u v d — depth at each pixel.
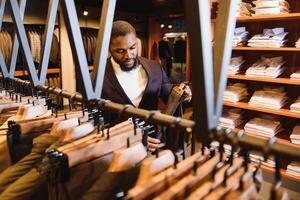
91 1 5.01
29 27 4.80
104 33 0.86
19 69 3.92
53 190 0.77
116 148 0.83
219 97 0.56
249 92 3.23
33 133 1.05
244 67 3.21
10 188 0.81
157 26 6.71
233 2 0.58
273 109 2.72
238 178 0.59
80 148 0.77
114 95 1.51
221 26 0.59
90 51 5.16
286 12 2.72
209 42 0.51
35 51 4.43
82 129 0.90
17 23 1.25
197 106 0.54
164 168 0.63
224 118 3.04
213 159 0.66
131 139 0.84
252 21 3.05
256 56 3.12
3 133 1.08
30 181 0.81
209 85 0.52
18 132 1.02
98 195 0.68
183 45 5.97
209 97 0.53
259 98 2.82
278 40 2.67
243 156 0.61
